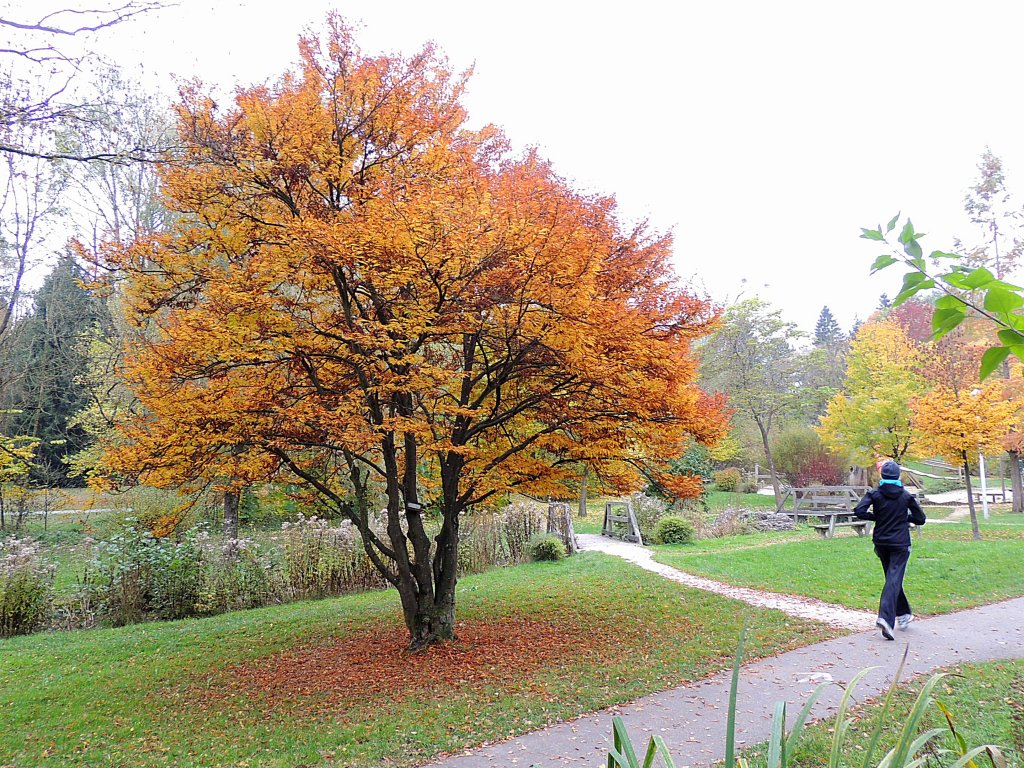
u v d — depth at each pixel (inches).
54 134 226.2
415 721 226.1
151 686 294.2
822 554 494.0
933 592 369.4
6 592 429.4
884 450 905.5
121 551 471.5
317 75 288.7
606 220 313.7
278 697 265.4
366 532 320.5
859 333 978.7
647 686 246.1
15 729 246.8
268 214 290.2
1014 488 933.2
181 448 271.9
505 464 331.3
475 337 293.1
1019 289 49.8
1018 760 158.2
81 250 282.5
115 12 199.0
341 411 255.4
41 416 914.7
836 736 77.3
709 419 294.7
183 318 268.5
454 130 311.6
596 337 253.8
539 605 404.8
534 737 207.6
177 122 291.9
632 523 710.5
